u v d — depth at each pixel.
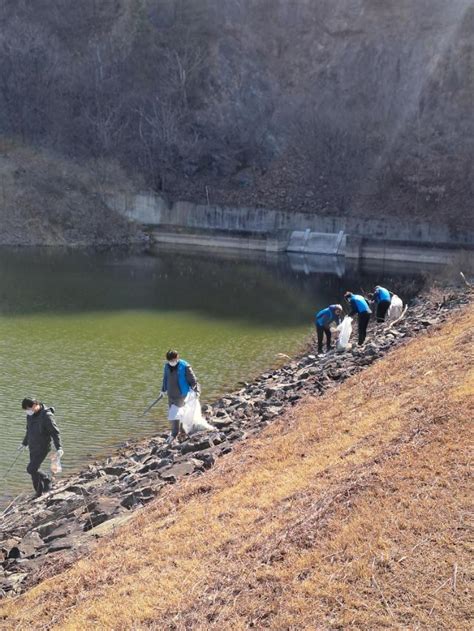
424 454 8.70
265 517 8.39
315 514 7.87
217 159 71.06
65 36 77.56
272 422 13.97
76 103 71.75
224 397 19.75
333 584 6.57
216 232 64.06
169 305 36.22
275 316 33.78
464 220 58.62
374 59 71.81
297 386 17.83
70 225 63.75
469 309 20.11
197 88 74.25
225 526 8.47
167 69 73.88
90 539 9.62
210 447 13.34
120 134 70.56
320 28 76.06
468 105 66.81
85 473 14.55
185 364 14.98
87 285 42.00
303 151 69.44
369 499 7.86
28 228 62.03
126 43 74.81
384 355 17.92
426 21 71.50
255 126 71.88
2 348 26.23
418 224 58.12
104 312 34.00
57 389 21.08
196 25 77.44
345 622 6.08
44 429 13.32
